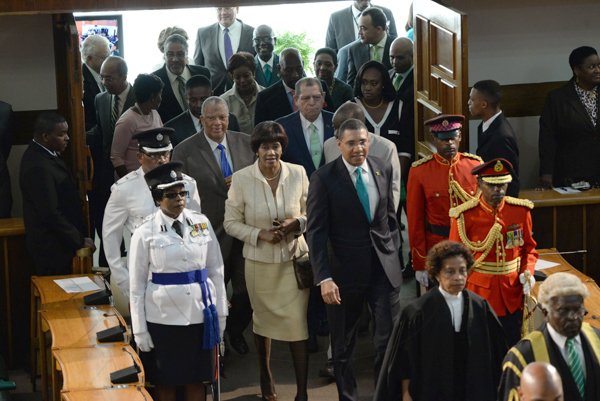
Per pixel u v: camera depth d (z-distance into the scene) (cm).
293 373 773
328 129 804
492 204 657
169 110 998
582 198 841
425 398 555
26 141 906
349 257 679
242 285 775
